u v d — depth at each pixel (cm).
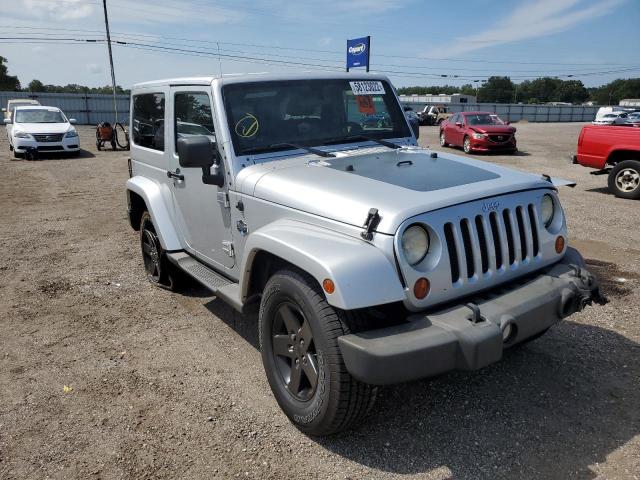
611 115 3966
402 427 317
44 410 345
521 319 276
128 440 313
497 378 366
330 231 290
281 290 297
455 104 5947
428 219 273
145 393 362
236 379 378
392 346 249
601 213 878
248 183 356
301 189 319
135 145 557
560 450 294
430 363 252
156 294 547
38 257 681
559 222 337
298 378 304
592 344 411
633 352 397
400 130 456
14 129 1736
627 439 301
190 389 366
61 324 478
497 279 299
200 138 361
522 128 4075
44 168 1535
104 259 669
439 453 294
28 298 542
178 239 480
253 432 317
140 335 452
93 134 3003
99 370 395
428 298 272
